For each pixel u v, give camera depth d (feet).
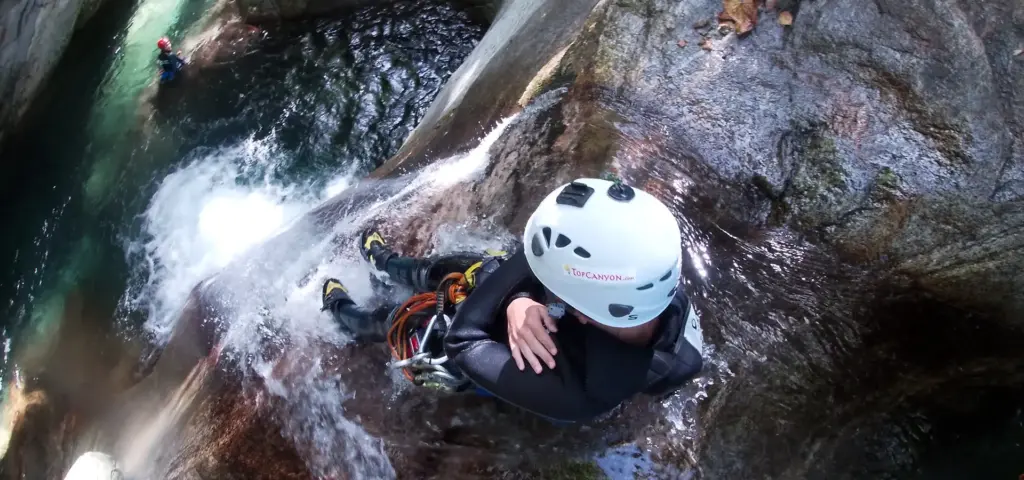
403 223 11.73
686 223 10.69
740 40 12.88
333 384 9.34
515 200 11.48
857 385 8.87
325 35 23.47
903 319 9.43
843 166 11.00
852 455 8.32
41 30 21.25
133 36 24.20
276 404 9.36
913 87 11.65
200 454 9.15
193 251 18.04
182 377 11.11
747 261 10.20
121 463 10.85
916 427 8.48
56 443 13.60
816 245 10.33
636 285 6.25
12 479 13.37
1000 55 11.67
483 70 15.99
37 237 18.90
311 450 8.80
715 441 8.37
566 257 6.40
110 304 17.07
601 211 6.41
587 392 6.61
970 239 9.99
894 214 10.41
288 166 19.86
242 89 21.97
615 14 13.73
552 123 12.54
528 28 15.85
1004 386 8.75
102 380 15.23
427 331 7.96
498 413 8.62
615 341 6.69
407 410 8.87
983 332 9.23
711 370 8.95
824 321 9.46
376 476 8.39
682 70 12.69
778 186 11.03
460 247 11.01
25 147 20.86
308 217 13.00
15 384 15.69
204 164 20.03
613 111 12.34
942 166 10.75
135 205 19.29
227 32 23.75
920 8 12.36
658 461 8.20
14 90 20.51
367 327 9.36
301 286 11.20
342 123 20.80
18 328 17.16
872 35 12.29
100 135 21.21
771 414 8.59
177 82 22.12
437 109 17.29
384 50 22.82
